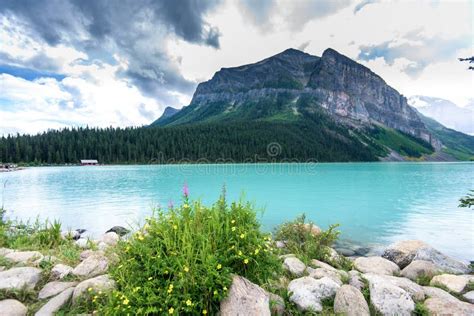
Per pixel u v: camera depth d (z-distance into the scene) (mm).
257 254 4039
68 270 5078
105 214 16047
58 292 4387
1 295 4156
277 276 4941
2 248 6664
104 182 34812
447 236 11672
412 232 12320
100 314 3561
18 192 25656
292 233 8703
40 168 75250
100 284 4211
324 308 4246
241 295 3420
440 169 77312
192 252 3508
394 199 21703
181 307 3219
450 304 4281
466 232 12250
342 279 5441
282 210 17453
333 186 31172
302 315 4102
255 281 4043
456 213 16422
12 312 3750
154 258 3600
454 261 7348
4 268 5184
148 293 3303
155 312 3229
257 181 36656
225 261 3748
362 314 4000
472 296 5043
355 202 20484
